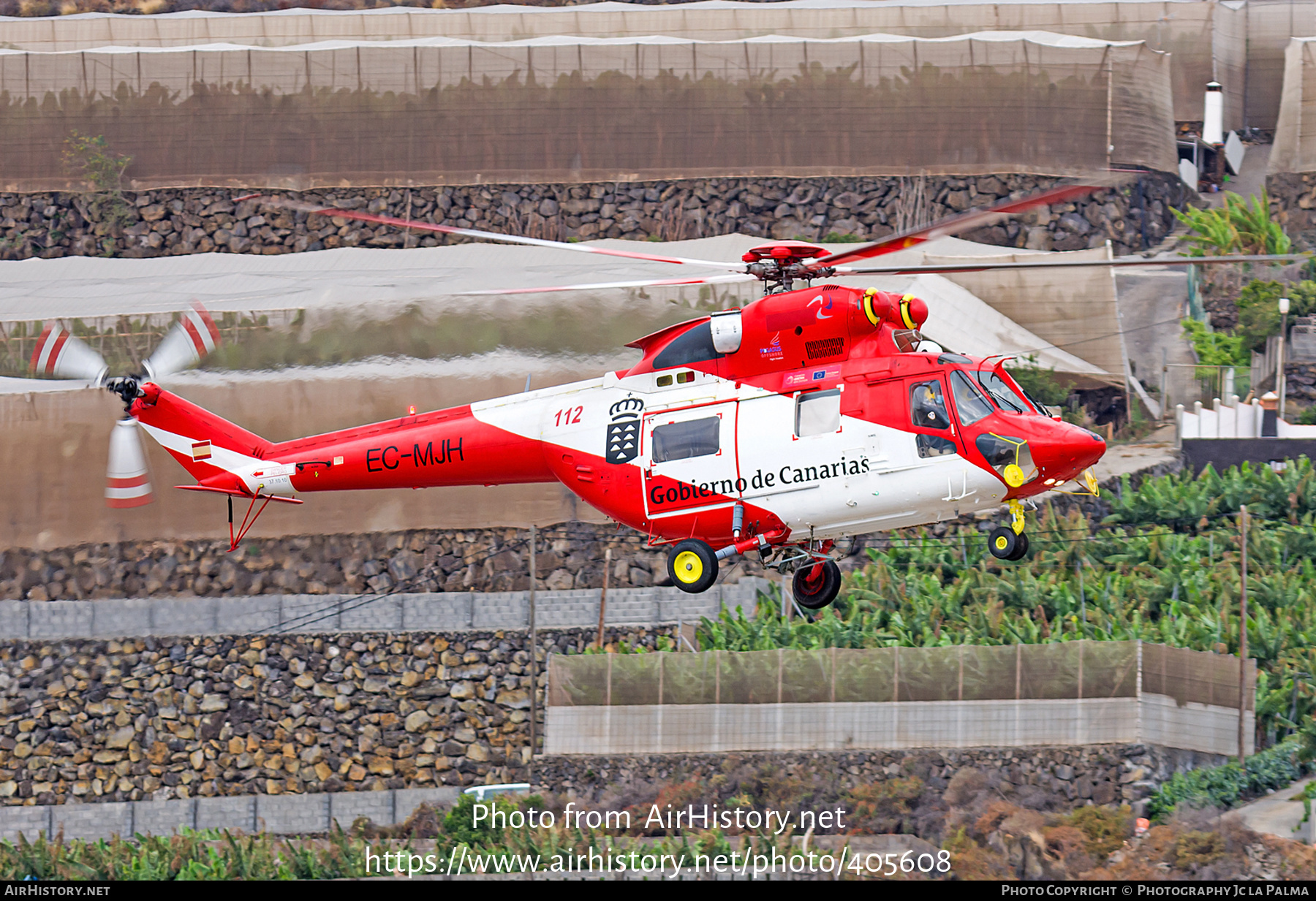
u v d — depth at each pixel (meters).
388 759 53.78
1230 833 42.72
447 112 70.56
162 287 63.94
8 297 63.47
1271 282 63.84
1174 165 70.06
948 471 24.64
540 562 56.53
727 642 52.31
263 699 54.59
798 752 49.06
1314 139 69.62
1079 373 59.88
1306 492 55.00
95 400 57.84
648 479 26.41
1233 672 48.97
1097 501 55.97
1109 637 50.34
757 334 25.94
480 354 59.16
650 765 50.09
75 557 57.06
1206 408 60.41
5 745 54.16
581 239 69.31
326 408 58.47
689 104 69.69
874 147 68.75
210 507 57.47
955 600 53.16
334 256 68.38
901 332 25.75
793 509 25.50
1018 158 67.88
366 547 57.22
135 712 54.50
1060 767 46.75
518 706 53.78
